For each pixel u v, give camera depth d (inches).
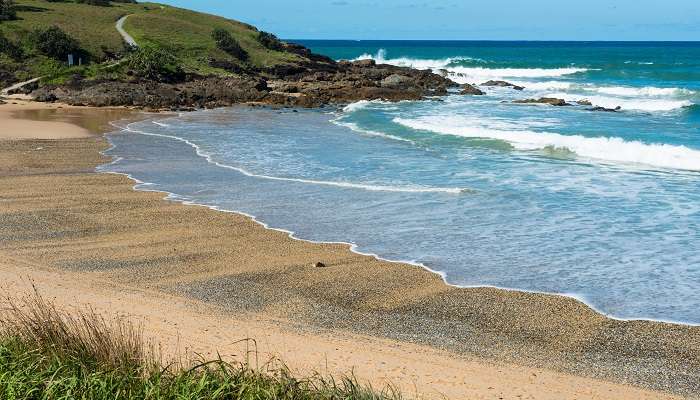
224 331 391.2
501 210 669.9
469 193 739.4
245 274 495.5
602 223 622.5
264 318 417.1
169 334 379.6
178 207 690.2
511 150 1022.4
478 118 1428.4
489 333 403.2
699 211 659.4
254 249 555.5
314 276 494.0
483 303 446.9
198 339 374.9
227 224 628.7
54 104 1739.7
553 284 479.2
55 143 1099.3
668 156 907.4
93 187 779.4
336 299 452.4
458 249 554.9
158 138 1181.7
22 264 504.1
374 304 445.4
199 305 433.7
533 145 1039.6
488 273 500.7
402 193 745.0
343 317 423.5
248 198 731.4
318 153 1018.1
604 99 1830.7
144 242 569.6
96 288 457.1
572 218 639.8
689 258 529.0
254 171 879.7
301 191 762.2
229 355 351.9
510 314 430.0
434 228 613.0
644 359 372.2
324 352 366.3
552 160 936.9
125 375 268.8
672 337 398.9
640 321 420.5
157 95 1833.2
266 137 1197.1
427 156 981.2
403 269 509.4
